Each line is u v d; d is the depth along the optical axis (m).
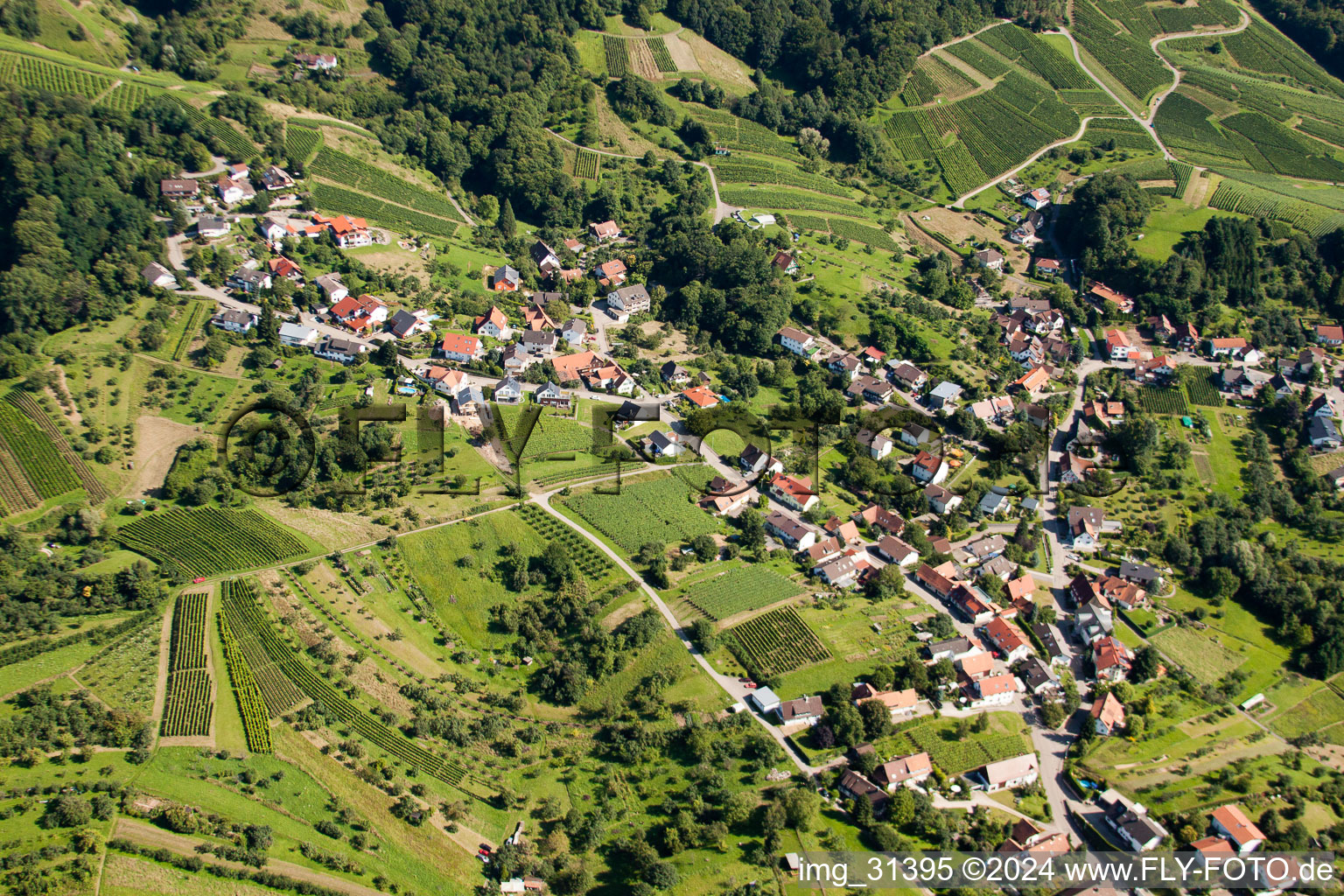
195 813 142.12
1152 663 187.62
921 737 169.38
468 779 157.50
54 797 139.50
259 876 135.50
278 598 180.00
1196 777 168.88
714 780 158.00
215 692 161.75
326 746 156.50
